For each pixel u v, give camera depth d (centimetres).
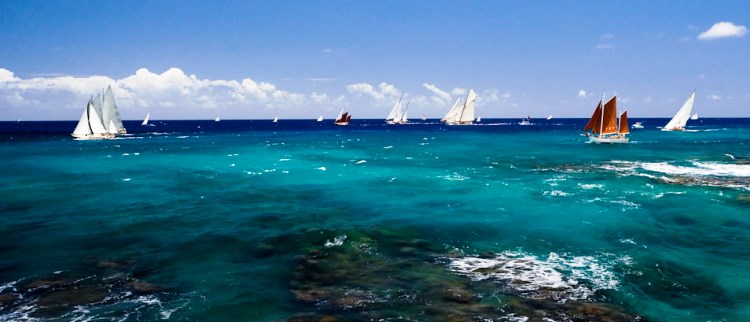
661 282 1459
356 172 4153
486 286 1415
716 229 2106
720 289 1405
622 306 1272
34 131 13688
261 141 9225
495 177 3816
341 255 1741
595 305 1275
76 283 1448
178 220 2298
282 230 2108
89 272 1552
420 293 1357
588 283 1445
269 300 1312
